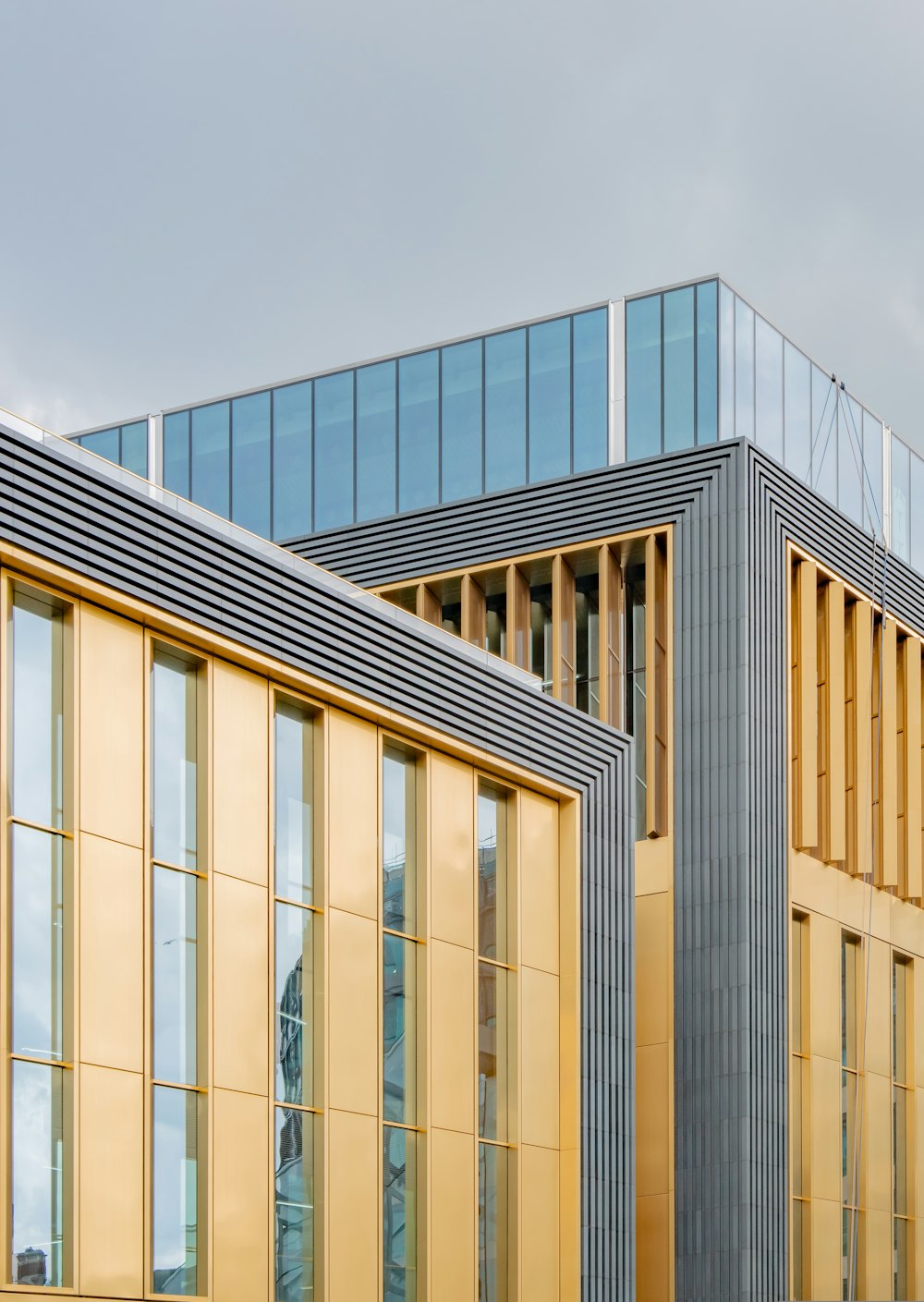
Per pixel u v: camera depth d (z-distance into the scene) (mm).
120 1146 23734
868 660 42781
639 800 38938
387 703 29453
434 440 43281
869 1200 40062
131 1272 23609
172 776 25812
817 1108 38562
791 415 42156
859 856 41438
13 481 23609
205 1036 25375
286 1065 26703
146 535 25609
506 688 32438
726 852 37312
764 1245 35656
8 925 22719
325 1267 26656
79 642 24375
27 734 23578
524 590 41031
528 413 42250
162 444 46906
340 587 30531
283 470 45094
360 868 28766
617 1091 33188
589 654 40625
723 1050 36406
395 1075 28922
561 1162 31906
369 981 28484
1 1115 22078
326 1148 27031
